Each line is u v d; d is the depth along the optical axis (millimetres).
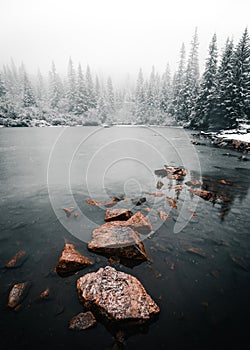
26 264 3656
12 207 6059
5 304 2855
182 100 41625
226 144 18531
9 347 2379
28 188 7719
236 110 26500
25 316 2695
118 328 2527
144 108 52531
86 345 2381
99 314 2629
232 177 9641
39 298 2936
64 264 3463
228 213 5859
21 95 61125
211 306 2914
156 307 2740
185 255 3998
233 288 3252
